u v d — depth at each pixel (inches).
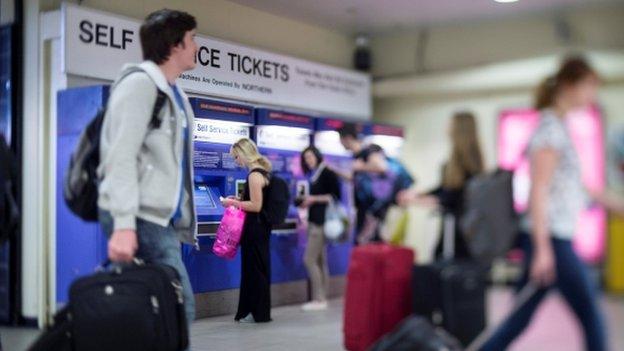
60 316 114.3
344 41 311.7
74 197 117.1
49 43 224.7
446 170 160.6
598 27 286.8
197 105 205.8
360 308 171.8
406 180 260.8
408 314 169.9
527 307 144.5
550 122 136.8
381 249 172.2
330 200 258.2
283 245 261.0
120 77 119.3
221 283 226.2
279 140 250.4
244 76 231.3
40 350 113.0
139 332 110.3
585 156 310.2
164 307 112.0
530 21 298.8
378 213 256.4
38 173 227.6
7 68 232.5
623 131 305.6
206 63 210.8
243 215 211.9
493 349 146.5
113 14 210.4
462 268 155.4
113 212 111.0
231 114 219.1
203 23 213.0
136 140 113.8
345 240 260.4
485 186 148.6
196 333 205.3
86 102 209.6
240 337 201.8
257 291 223.1
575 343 199.9
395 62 328.2
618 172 307.0
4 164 132.7
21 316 232.2
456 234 157.3
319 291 259.3
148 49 123.0
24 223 231.6
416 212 307.1
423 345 139.2
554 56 293.6
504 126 329.1
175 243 123.2
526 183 190.7
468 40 313.1
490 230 147.9
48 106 225.3
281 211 222.7
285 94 259.6
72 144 213.3
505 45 305.6
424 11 277.4
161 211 118.7
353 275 173.9
